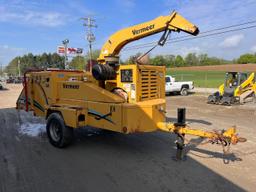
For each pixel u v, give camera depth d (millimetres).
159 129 6590
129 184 4988
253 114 13297
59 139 7203
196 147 7262
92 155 6652
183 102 18969
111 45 7973
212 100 18000
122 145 7520
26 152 6906
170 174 5445
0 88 36688
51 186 4910
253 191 4715
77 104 7215
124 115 6098
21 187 4871
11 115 12719
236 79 18000
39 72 8250
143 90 6719
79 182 5078
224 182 5070
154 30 7125
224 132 5852
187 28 6590
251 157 6496
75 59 81562
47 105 7926
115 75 6980
